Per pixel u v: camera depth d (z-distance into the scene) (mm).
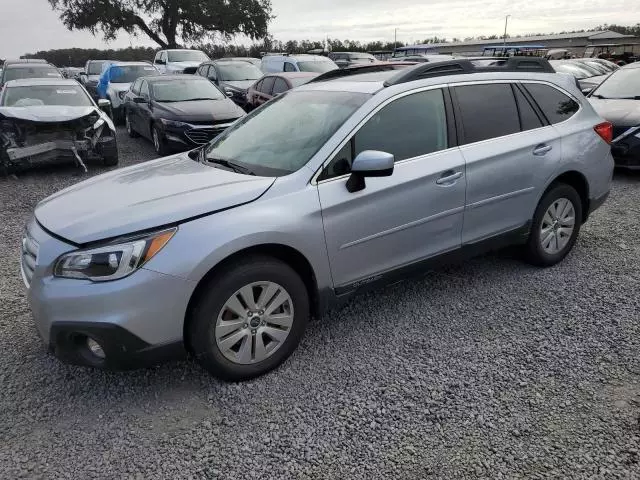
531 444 2533
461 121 3830
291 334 3186
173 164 3809
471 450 2506
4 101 9188
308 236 3078
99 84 16672
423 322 3723
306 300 3207
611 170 4816
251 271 2910
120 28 39438
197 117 9945
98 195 3191
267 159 3451
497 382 3018
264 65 17953
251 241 2867
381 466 2426
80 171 9211
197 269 2732
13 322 3805
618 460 2416
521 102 4219
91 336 2650
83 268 2641
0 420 2777
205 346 2871
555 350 3326
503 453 2480
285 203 3035
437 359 3266
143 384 3078
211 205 2865
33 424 2750
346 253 3293
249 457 2502
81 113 8805
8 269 4816
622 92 8516
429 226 3654
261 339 3068
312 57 16547
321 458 2484
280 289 3064
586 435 2580
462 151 3783
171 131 9945
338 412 2801
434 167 3598
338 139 3295
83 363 2801
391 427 2678
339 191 3213
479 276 4449
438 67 3854
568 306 3898
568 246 4656
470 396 2900
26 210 6875
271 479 2369
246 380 3078
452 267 4648
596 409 2768
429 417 2742
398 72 3795
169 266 2678
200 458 2502
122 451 2557
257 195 2994
